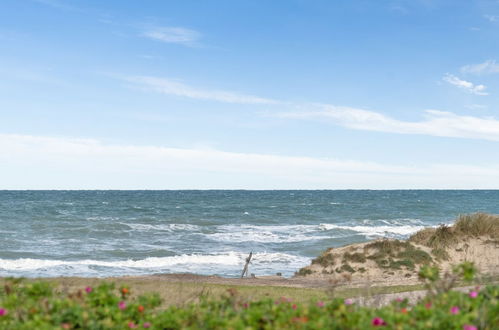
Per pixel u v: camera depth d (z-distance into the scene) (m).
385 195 198.50
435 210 98.81
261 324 7.27
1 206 94.31
